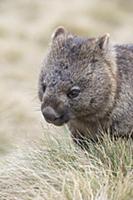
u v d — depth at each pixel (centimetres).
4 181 1409
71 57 1359
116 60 1426
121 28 4297
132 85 1413
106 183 1286
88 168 1377
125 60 1439
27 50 3803
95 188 1302
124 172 1376
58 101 1327
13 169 1443
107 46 1393
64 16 4159
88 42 1382
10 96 2834
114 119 1402
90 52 1369
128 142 1423
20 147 1569
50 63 1365
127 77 1416
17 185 1389
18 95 2869
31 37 4078
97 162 1401
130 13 4650
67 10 4350
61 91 1336
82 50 1369
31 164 1457
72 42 1384
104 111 1382
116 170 1385
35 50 3847
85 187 1288
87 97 1351
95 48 1376
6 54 3675
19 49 3756
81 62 1356
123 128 1412
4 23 4303
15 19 4459
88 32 3966
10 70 3441
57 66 1355
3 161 1537
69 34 1445
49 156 1469
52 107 1325
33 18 4512
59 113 1327
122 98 1396
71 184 1323
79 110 1359
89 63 1360
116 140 1437
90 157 1430
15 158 1516
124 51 1456
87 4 4494
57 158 1448
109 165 1367
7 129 2353
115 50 1443
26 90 2997
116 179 1338
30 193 1336
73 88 1341
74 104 1346
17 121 2548
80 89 1346
